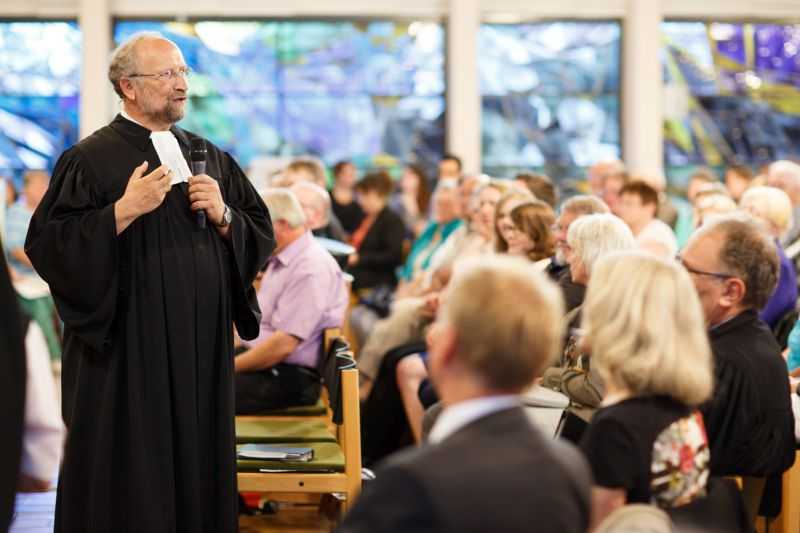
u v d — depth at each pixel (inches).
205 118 598.9
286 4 596.4
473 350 101.6
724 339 171.5
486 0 605.3
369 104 605.3
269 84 600.7
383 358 308.8
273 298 266.4
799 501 196.5
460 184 407.5
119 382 187.0
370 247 489.7
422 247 424.2
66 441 189.9
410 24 604.4
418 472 94.7
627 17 605.3
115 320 187.2
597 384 178.1
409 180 553.3
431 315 320.5
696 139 609.6
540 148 613.9
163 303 187.6
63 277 183.5
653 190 362.6
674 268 136.0
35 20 587.2
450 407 103.7
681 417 132.1
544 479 97.3
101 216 181.6
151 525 184.4
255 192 208.7
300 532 247.1
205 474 191.8
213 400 193.2
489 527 93.4
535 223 264.1
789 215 288.7
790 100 609.6
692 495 132.6
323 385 266.1
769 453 169.3
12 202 564.1
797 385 215.8
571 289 216.2
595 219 215.5
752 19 606.9
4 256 119.8
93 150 191.8
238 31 597.3
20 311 120.0
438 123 608.1
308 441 233.0
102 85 574.6
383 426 306.3
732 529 137.6
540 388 222.8
